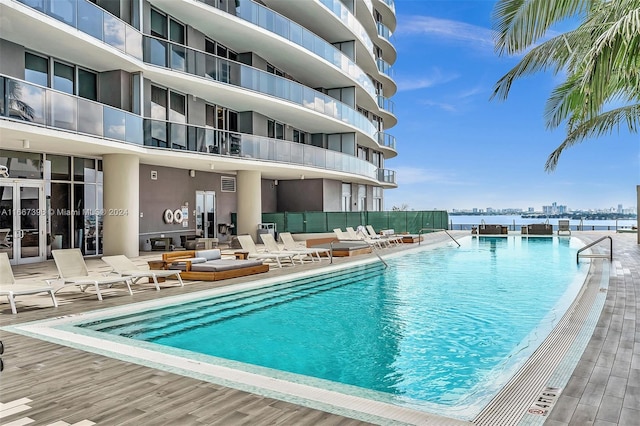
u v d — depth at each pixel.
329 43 26.91
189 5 16.75
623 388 4.03
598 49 4.74
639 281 10.18
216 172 23.53
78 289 9.97
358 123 29.23
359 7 30.95
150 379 4.43
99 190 16.81
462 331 6.96
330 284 11.28
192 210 21.75
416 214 30.59
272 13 20.41
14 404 3.84
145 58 15.53
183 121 18.95
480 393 4.53
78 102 12.56
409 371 5.27
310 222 25.72
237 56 22.34
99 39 13.28
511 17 7.20
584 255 16.06
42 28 11.80
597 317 6.82
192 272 11.34
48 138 11.98
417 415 3.61
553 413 3.54
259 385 4.27
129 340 6.22
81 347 5.57
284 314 8.20
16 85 10.72
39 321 6.97
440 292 10.26
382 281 11.79
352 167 28.11
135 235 15.58
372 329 7.16
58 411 3.71
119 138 14.19
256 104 21.41
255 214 22.05
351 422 3.47
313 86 29.09
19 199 14.16
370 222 28.02
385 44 39.50
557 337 5.73
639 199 21.09
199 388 4.18
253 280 11.25
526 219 34.78
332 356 5.85
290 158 22.17
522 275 12.64
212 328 7.23
